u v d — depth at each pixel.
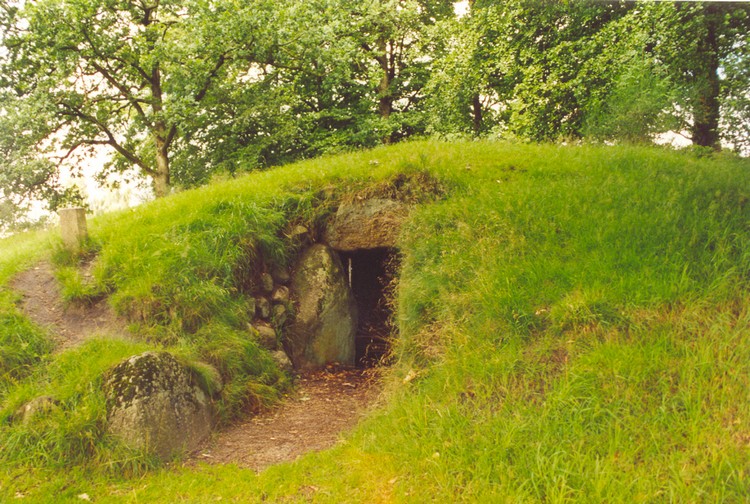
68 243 8.69
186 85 16.88
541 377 5.21
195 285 7.62
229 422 6.54
